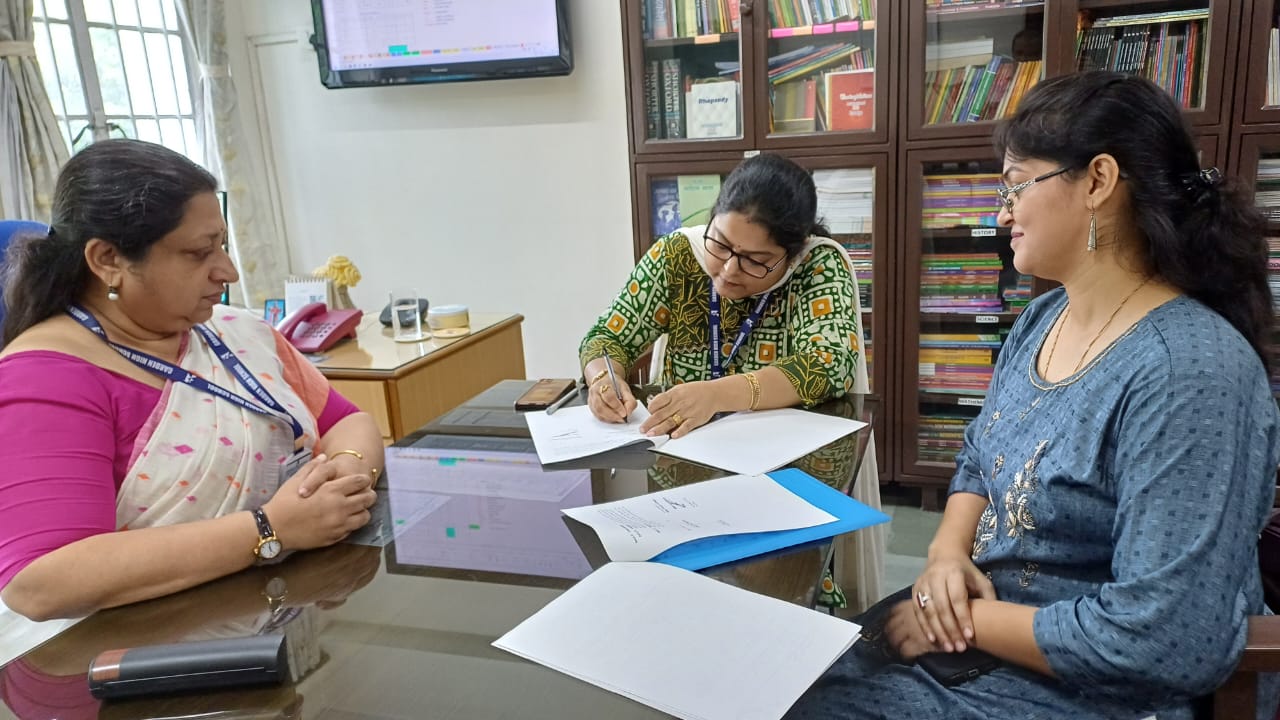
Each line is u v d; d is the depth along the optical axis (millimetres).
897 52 2326
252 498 1047
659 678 659
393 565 876
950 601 904
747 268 1444
